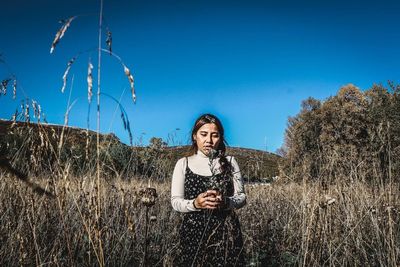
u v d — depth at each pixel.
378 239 2.88
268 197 4.72
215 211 2.19
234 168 2.32
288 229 3.53
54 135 1.74
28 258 1.85
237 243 2.17
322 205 2.71
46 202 2.20
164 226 3.26
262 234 3.54
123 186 3.07
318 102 19.61
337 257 2.90
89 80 1.44
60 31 1.31
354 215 3.28
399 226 3.13
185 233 2.23
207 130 2.33
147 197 1.96
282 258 3.14
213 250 2.12
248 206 4.31
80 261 2.09
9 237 2.16
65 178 1.75
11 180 2.28
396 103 15.17
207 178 2.26
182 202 2.19
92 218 1.63
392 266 2.63
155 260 2.76
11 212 2.30
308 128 17.25
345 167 3.67
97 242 1.57
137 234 2.80
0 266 2.10
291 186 4.67
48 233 2.21
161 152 4.16
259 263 3.05
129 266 2.59
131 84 1.44
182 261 2.22
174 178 2.35
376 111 15.58
